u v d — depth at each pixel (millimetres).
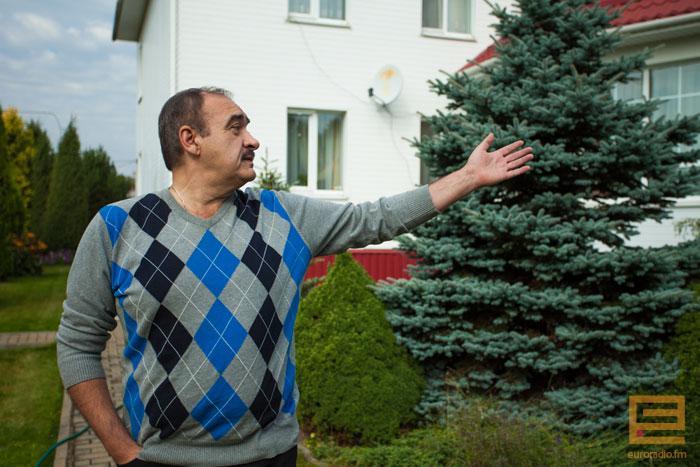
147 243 1799
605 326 4004
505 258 4449
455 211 4477
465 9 11039
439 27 10867
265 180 7781
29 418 4910
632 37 6988
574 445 3439
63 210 18531
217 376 1728
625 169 4223
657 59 7207
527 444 3207
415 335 4527
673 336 3980
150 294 1739
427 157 4762
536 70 4285
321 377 4207
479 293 4094
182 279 1747
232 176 1899
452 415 3822
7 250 10992
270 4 9797
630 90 7617
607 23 4613
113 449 1839
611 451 3459
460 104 4879
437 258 4512
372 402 4098
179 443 1771
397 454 3762
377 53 10367
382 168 10422
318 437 4242
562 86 4203
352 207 2117
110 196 21094
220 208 1902
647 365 3824
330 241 2090
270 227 1941
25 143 19969
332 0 10273
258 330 1774
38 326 8789
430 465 3588
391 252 9750
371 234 2100
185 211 1867
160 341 1747
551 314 4191
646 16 6758
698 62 7023
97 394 1871
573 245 3916
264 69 9805
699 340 3713
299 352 4391
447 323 4363
